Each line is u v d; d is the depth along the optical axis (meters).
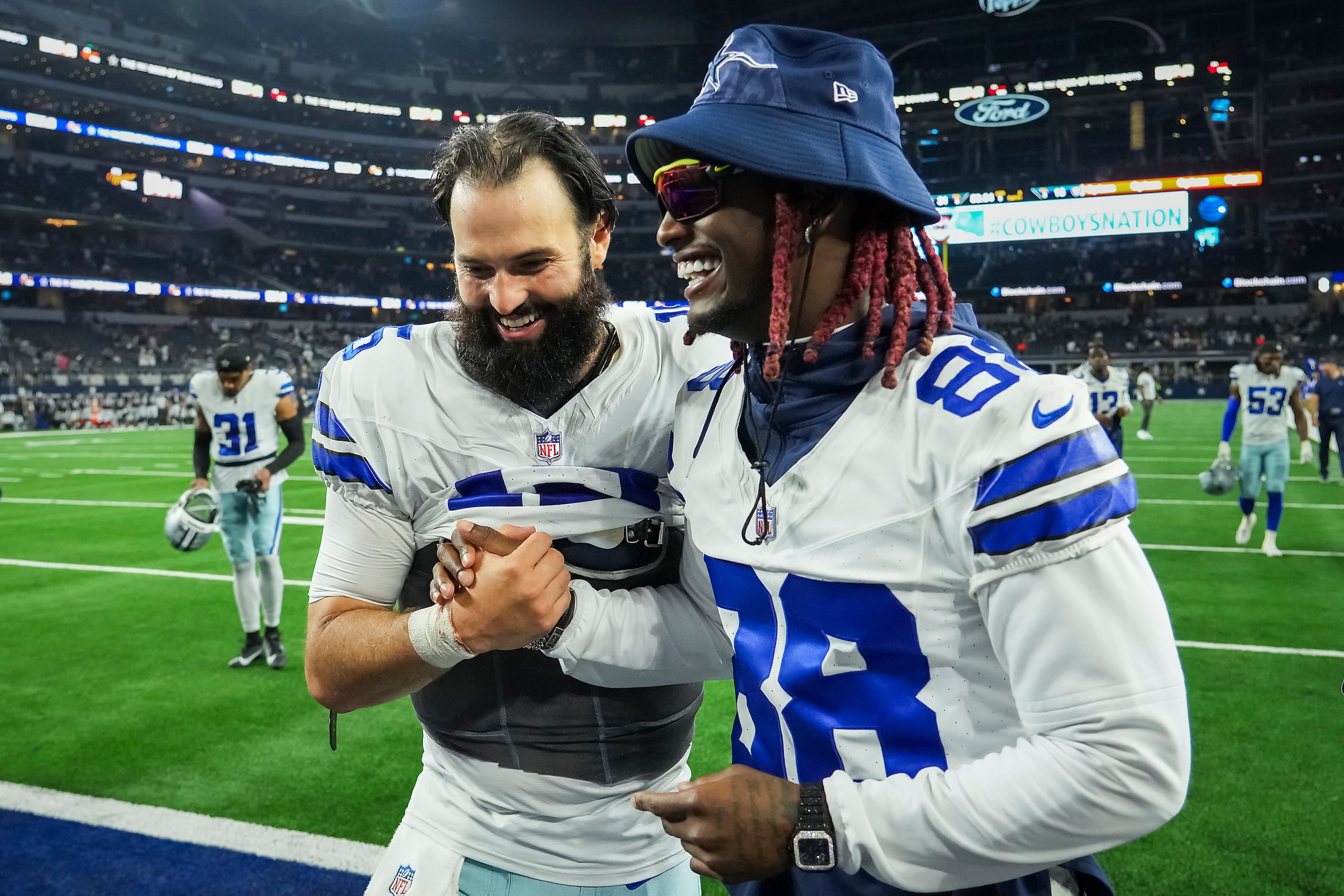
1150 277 39.53
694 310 1.08
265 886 2.69
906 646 0.97
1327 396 10.61
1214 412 25.77
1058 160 39.06
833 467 1.00
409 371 1.43
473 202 1.25
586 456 1.42
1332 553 7.13
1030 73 36.91
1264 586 6.16
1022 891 0.98
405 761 3.58
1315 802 3.10
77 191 36.69
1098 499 0.85
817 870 0.93
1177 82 35.66
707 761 3.68
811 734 1.03
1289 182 37.50
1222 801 3.12
